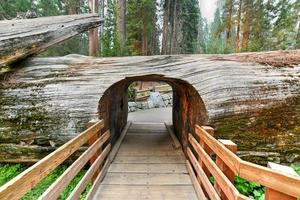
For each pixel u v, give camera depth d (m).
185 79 5.21
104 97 5.71
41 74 5.54
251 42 17.64
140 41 22.95
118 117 8.41
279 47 16.91
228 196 2.60
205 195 4.08
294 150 5.04
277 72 5.21
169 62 5.30
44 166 2.34
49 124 5.39
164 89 21.59
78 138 3.46
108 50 10.59
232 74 5.13
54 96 5.40
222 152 3.06
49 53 17.28
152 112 15.12
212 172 3.33
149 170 5.45
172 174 5.23
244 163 2.36
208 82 5.12
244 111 5.01
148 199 4.12
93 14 8.14
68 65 5.58
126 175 5.16
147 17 22.53
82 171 5.39
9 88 5.47
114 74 5.39
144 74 5.32
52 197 2.41
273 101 5.03
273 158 5.04
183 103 6.98
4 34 5.74
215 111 4.99
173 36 25.47
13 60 5.47
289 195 1.82
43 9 18.64
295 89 5.07
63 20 7.11
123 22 13.50
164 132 9.47
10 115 5.42
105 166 5.27
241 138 5.03
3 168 5.44
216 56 5.51
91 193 4.05
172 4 25.06
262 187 4.52
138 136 8.80
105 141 5.58
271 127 5.03
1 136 5.43
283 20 17.19
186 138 6.36
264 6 19.17
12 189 1.74
